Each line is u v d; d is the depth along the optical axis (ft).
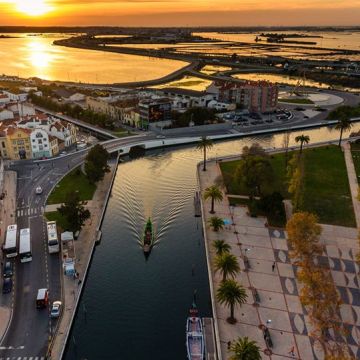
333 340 295.69
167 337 319.06
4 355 281.33
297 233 370.32
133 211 498.69
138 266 401.29
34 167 610.65
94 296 359.66
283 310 328.29
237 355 255.29
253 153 614.75
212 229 444.96
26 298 335.67
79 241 418.10
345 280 364.38
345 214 480.64
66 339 295.89
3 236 422.82
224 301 319.88
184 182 593.83
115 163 643.04
